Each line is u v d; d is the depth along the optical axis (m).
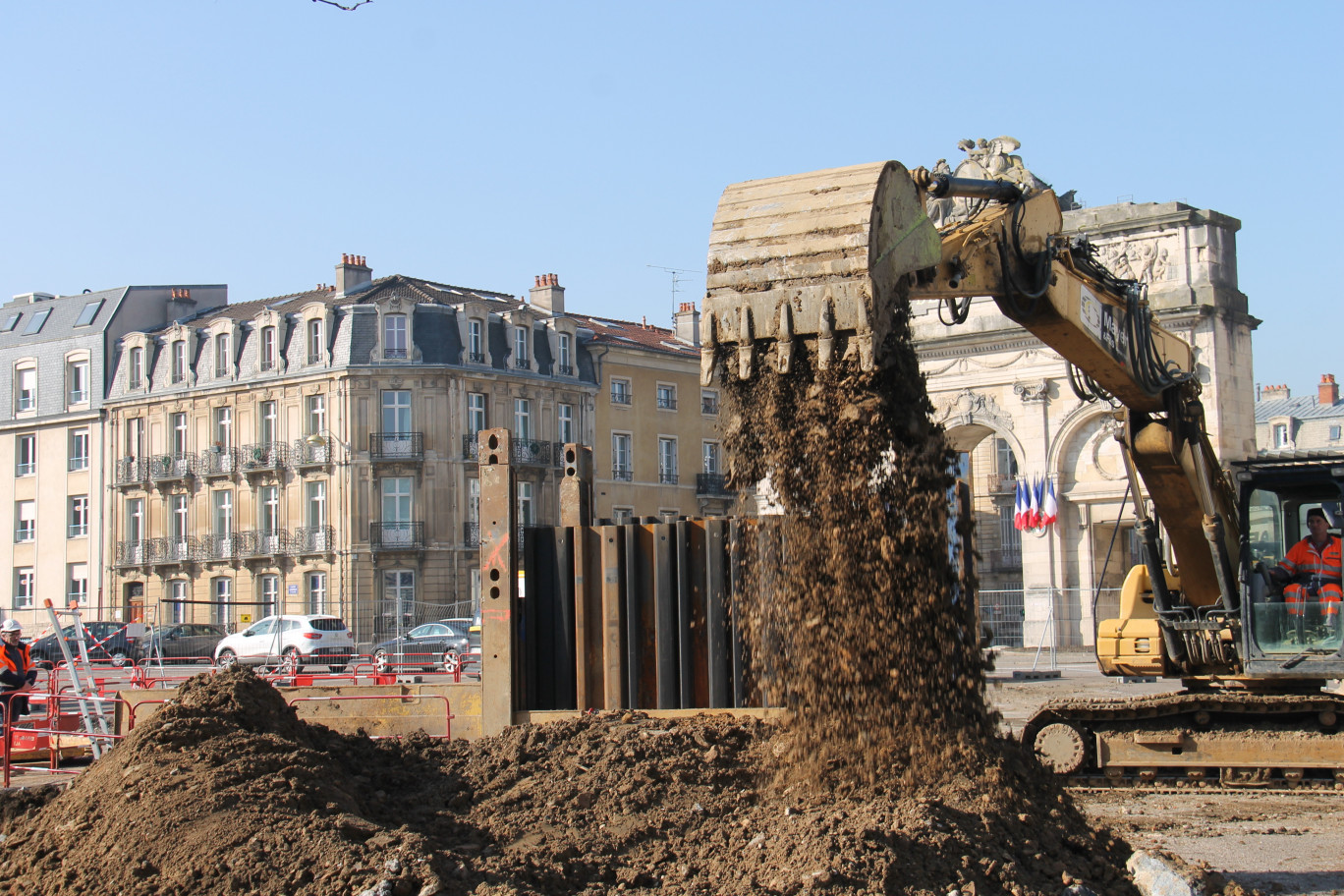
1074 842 8.01
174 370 56.06
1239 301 36.50
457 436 51.22
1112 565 37.59
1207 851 9.75
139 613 55.31
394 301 51.09
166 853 7.23
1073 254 10.76
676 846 7.74
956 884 6.90
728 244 8.19
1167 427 12.45
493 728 11.25
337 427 50.88
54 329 61.06
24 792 10.06
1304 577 12.70
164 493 55.59
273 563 51.97
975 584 9.85
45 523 59.66
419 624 42.97
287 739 8.81
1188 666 13.60
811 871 6.73
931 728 8.51
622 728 9.77
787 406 8.34
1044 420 38.22
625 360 58.59
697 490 60.94
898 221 8.20
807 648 8.74
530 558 12.12
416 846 7.06
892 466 8.51
